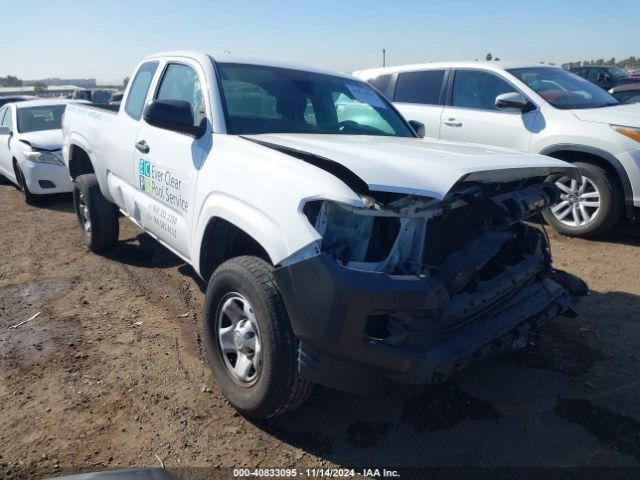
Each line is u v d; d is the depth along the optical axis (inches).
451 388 126.4
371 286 89.5
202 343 147.5
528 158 114.5
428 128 283.0
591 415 116.1
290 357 101.6
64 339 148.8
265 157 112.9
